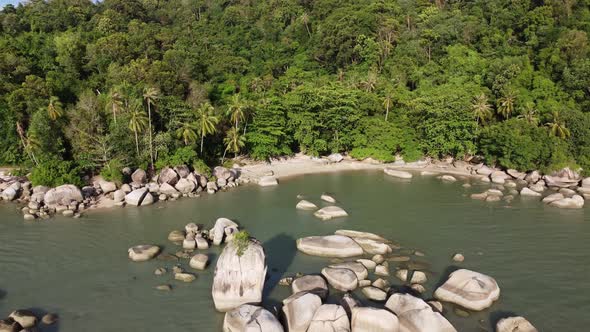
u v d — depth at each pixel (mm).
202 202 55781
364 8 129375
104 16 119500
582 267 34094
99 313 27328
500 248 38281
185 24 146125
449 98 80688
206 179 65438
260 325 22609
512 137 68375
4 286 31156
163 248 38438
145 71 87312
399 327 23781
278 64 123125
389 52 117188
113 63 92875
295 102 84500
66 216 49531
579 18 99688
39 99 73188
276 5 154500
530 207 51906
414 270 33281
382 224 45438
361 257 35625
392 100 90250
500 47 105688
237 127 79562
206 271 33188
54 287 30938
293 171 77125
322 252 36156
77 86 87000
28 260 35969
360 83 98938
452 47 110188
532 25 103438
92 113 69562
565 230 43156
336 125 85938
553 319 26281
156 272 32969
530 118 75688
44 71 90000
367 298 28266
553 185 63094
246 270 27516
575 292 29828
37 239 41281
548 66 89312
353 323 23922
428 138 82750
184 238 40531
